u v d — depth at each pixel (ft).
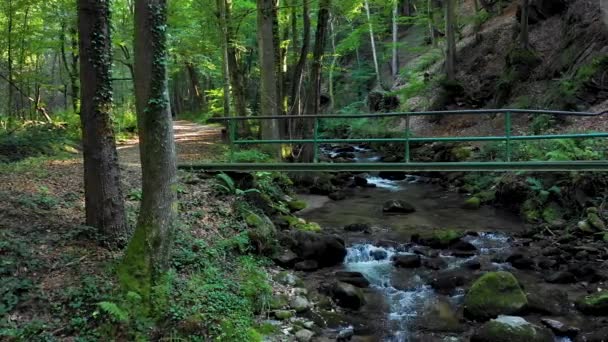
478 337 19.24
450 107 69.56
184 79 141.69
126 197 27.48
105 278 18.26
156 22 18.10
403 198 45.88
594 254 28.22
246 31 67.41
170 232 19.10
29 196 24.73
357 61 130.93
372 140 30.71
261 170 32.07
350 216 38.88
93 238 20.81
